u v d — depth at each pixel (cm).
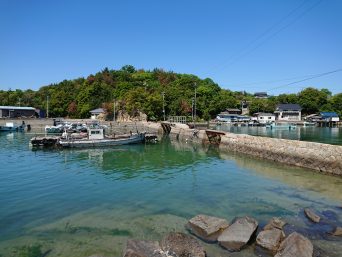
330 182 2172
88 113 10800
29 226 1402
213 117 10662
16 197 1856
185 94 10394
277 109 10775
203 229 1274
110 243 1216
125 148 4209
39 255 1129
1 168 2741
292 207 1622
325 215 1480
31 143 4181
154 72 14650
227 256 1075
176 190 2012
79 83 13588
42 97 12288
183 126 6162
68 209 1636
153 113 9256
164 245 1065
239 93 14012
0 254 1141
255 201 1745
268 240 1130
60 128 6431
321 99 11038
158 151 3938
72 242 1232
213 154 3666
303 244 1042
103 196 1881
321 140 4781
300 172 2541
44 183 2202
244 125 9162
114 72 14150
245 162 3072
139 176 2439
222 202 1739
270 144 3209
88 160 3198
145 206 1683
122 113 9750
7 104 11331
